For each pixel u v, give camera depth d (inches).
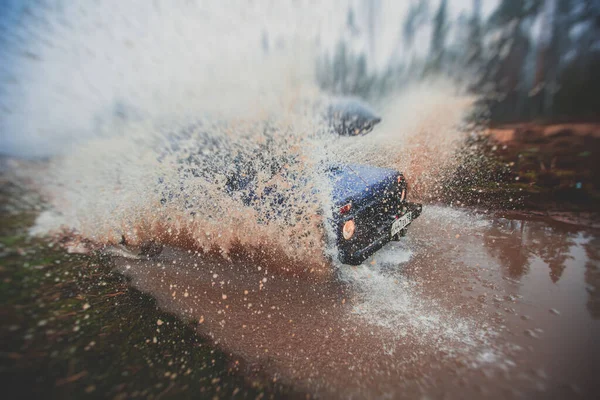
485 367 68.3
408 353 74.1
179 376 70.3
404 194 116.1
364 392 65.4
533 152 180.4
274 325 87.4
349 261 92.2
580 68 280.1
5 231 121.0
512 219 128.0
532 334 75.5
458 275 100.3
